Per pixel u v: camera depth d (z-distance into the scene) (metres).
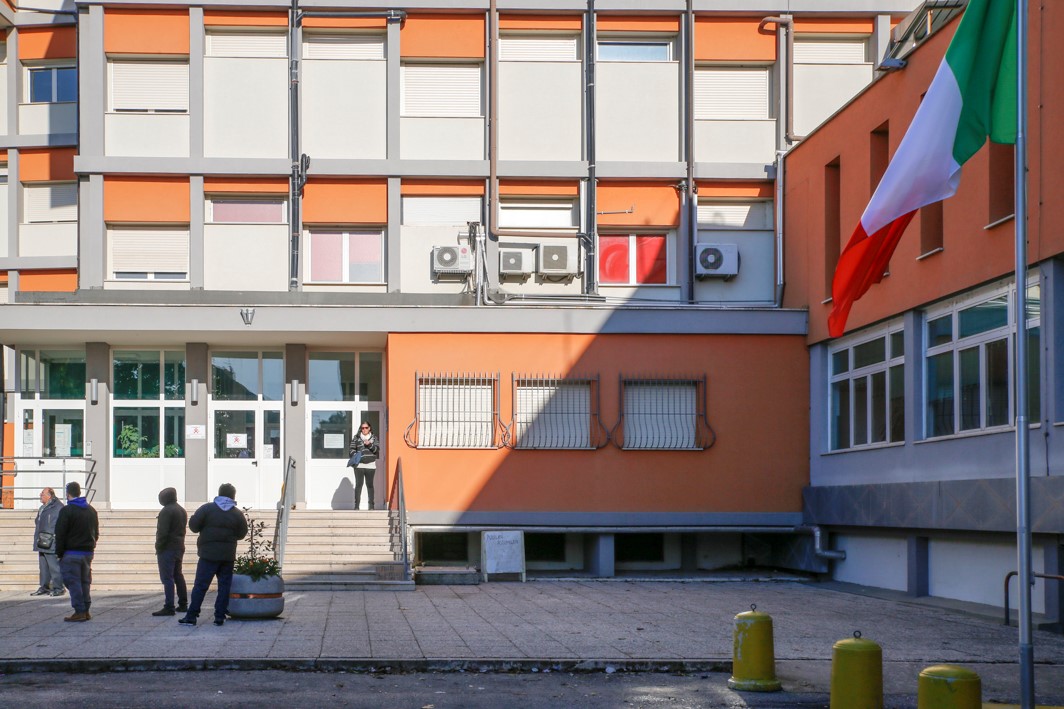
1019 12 9.91
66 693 10.35
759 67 26.28
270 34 25.80
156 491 25.30
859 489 21.14
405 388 23.48
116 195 25.11
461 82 25.89
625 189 25.70
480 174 25.39
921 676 8.62
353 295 24.55
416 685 11.02
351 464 24.09
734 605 17.77
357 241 25.61
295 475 24.81
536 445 23.53
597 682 11.30
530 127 25.62
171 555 15.51
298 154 25.20
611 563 23.64
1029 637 9.23
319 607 16.77
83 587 14.80
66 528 14.70
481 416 23.61
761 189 25.91
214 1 25.31
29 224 27.39
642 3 25.81
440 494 23.33
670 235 25.91
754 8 25.91
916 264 19.22
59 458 23.92
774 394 23.86
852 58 26.42
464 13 25.72
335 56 25.86
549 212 25.84
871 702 9.38
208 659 11.69
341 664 11.76
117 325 23.36
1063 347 15.44
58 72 27.67
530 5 25.61
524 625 14.84
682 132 25.70
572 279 25.52
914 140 12.60
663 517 23.56
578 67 25.77
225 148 25.27
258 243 25.12
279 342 24.95
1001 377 16.89
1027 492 9.33
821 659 12.61
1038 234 15.62
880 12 26.00
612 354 23.77
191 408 25.11
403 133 25.58
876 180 20.77
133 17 25.36
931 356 19.14
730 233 25.80
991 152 16.92
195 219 25.05
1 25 27.41
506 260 25.14
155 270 25.31
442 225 25.47
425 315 23.59
